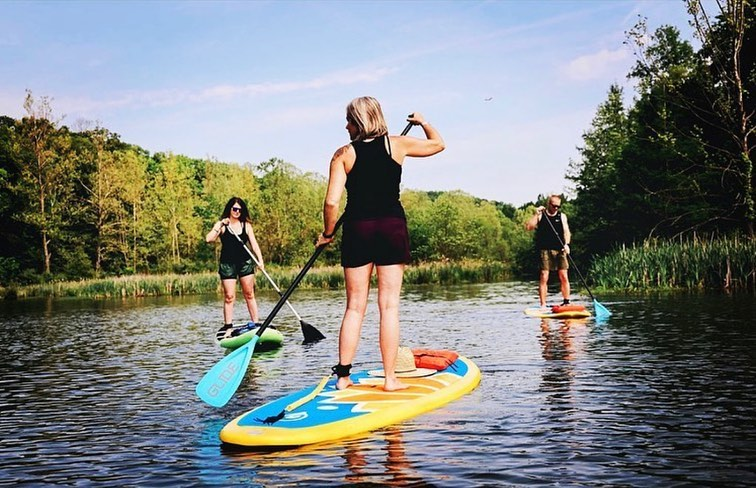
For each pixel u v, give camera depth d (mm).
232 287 8344
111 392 5238
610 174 31969
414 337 8180
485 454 3098
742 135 19859
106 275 46406
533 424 3641
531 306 13117
